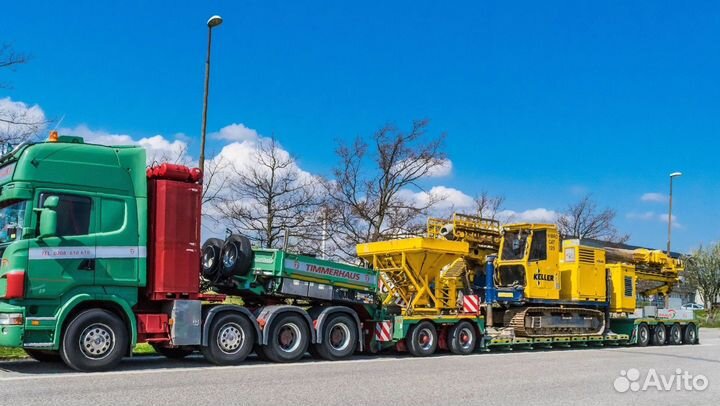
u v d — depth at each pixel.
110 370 11.34
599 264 21.64
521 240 19.69
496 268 19.95
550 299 19.78
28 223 10.84
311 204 28.22
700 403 9.67
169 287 12.02
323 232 28.69
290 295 14.07
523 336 19.23
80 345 11.02
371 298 15.71
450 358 15.72
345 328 14.76
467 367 13.58
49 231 10.70
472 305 17.73
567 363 15.16
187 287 12.26
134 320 11.66
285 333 13.66
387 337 15.62
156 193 12.27
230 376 10.97
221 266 13.85
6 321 10.64
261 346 13.48
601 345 22.38
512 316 19.53
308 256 14.41
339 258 28.31
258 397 8.91
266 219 27.61
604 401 9.61
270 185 27.62
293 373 11.62
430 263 17.41
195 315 12.29
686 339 24.94
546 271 19.83
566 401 9.48
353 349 14.80
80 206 11.38
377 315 15.95
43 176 11.07
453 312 17.80
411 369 12.88
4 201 11.31
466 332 17.25
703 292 53.75
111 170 11.77
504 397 9.64
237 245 13.77
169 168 12.31
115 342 11.36
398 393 9.66
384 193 28.52
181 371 11.48
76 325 11.00
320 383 10.43
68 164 11.35
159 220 12.15
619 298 22.53
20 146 11.28
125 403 8.18
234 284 13.78
